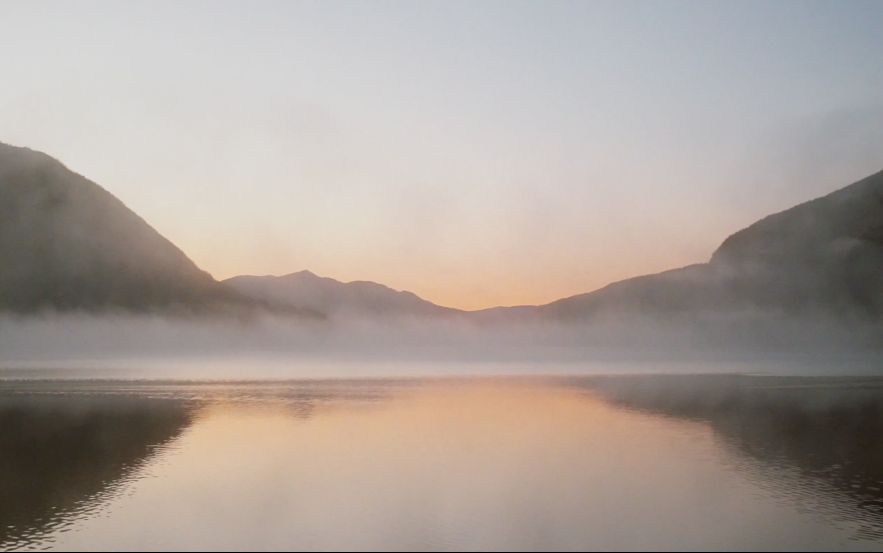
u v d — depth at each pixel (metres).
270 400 52.38
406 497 23.05
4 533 19.67
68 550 18.31
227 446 32.34
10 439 34.41
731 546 18.34
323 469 27.44
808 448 31.59
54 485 25.05
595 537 19.00
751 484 24.81
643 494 23.45
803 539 18.81
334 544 18.47
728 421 40.12
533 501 22.59
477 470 27.20
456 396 55.97
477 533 19.33
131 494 23.75
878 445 32.31
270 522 20.52
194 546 18.45
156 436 35.22
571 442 33.38
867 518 20.73
